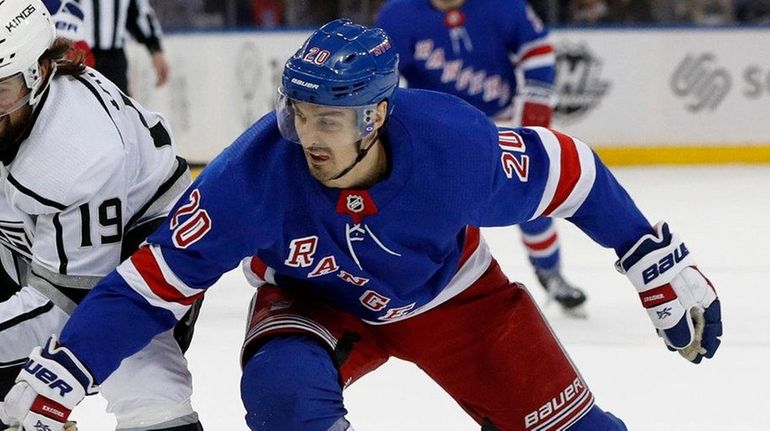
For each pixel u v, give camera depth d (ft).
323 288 26.84
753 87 104.12
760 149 104.53
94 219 25.44
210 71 101.76
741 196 88.22
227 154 24.29
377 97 22.79
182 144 102.58
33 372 23.59
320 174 23.44
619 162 104.22
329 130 22.72
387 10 56.95
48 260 25.73
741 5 104.94
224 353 48.85
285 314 26.61
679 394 43.27
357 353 27.71
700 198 87.66
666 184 94.17
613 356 48.34
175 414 26.35
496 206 25.49
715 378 45.14
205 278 24.56
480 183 24.49
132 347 24.43
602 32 102.83
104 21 57.82
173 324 25.05
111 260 26.20
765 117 104.37
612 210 27.14
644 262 27.35
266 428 24.98
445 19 56.18
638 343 50.31
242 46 101.71
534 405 28.27
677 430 39.32
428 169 23.90
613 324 53.78
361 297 26.66
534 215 26.68
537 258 54.80
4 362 26.35
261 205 23.89
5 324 25.84
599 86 103.40
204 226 23.86
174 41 101.45
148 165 27.02
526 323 28.30
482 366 28.14
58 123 24.81
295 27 102.37
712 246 71.20
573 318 55.01
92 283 26.22
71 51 26.61
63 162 24.63
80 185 24.76
